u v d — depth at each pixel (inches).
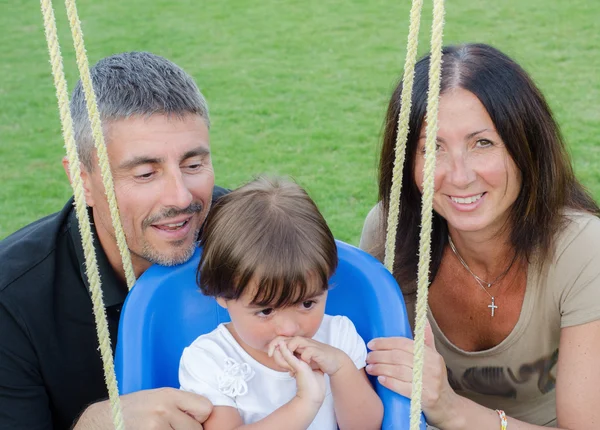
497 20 367.2
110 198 72.9
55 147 251.0
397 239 93.7
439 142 80.7
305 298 74.8
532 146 80.4
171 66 79.4
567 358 83.7
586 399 82.4
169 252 80.0
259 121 267.9
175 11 406.0
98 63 80.4
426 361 77.3
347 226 195.2
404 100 74.0
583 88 286.0
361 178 222.7
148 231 79.0
